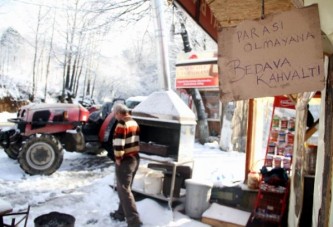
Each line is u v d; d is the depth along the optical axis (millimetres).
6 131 6984
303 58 1462
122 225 4195
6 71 24969
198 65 12016
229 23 3066
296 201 3080
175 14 12141
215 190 4938
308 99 2668
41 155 6410
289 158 5117
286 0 2475
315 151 3898
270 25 1525
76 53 25031
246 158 5203
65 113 7074
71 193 5391
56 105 7125
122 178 3988
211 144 11031
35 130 6801
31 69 26047
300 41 1467
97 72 29344
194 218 4520
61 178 6363
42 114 6859
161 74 5574
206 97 13445
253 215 4219
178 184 4844
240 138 10117
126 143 4016
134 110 5145
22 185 5754
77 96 25859
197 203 4516
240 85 1578
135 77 29953
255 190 4707
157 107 4957
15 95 21031
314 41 1441
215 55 11844
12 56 25688
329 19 1551
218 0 2527
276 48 1513
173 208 4797
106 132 7309
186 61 12328
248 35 1567
